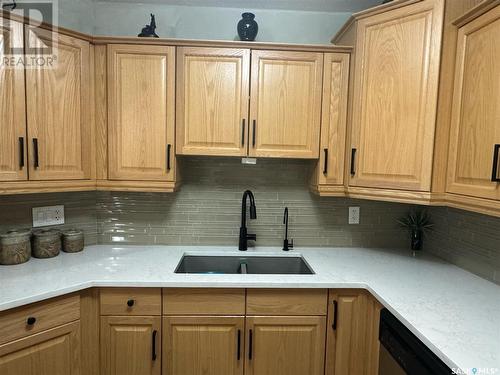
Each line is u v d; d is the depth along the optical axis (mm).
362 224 2135
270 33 2059
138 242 2066
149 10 2010
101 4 1987
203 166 2059
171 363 1511
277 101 1746
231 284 1473
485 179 1231
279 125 1756
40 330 1312
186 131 1742
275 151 1767
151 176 1749
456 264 1762
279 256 2000
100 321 1483
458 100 1395
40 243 1715
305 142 1774
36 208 1794
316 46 1721
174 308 1490
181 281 1463
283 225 2117
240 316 1507
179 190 2064
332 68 1748
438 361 967
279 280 1506
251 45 1711
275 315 1516
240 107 1738
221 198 2084
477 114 1279
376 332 1430
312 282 1492
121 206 2045
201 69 1720
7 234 1622
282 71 1737
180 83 1723
